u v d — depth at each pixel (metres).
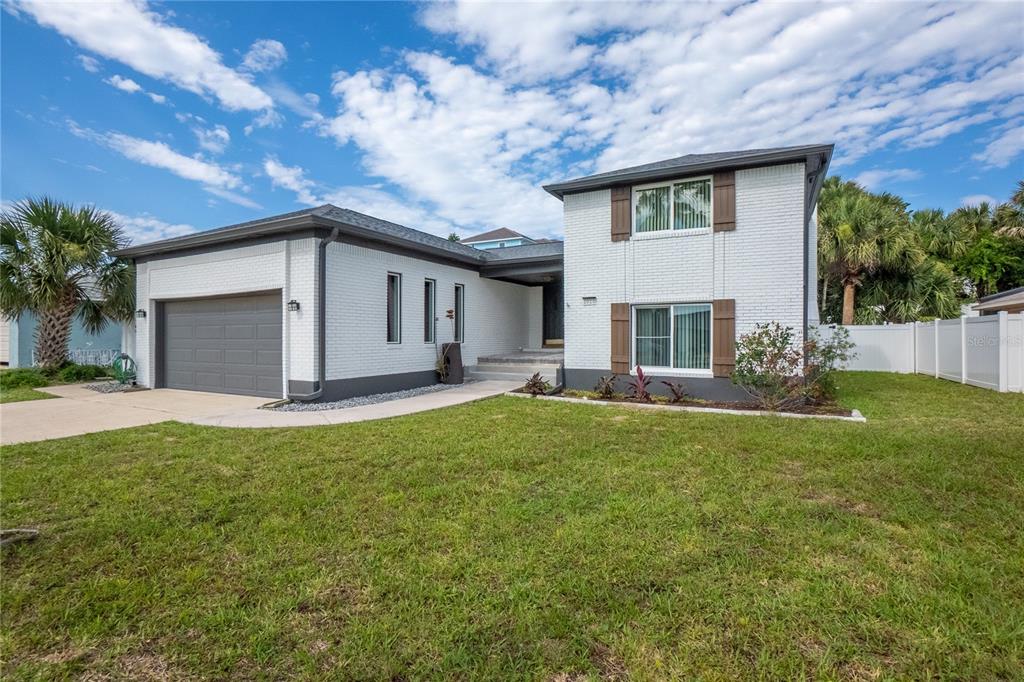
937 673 2.18
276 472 5.05
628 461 5.37
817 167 9.62
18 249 12.44
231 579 3.00
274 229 9.92
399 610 2.66
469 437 6.51
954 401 9.17
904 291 20.75
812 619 2.54
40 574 3.07
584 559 3.18
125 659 2.32
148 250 12.05
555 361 13.27
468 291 14.20
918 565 3.08
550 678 2.17
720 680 2.14
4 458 5.58
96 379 13.96
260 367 10.64
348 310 10.45
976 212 26.34
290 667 2.25
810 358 9.12
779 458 5.39
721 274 9.79
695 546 3.36
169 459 5.54
